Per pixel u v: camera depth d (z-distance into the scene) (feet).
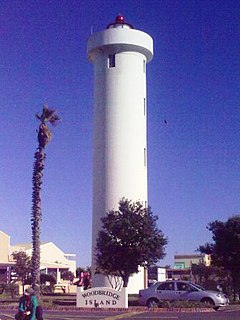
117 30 149.18
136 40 149.69
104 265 114.21
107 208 142.10
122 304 96.48
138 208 116.98
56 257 214.48
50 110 118.62
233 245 125.59
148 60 159.02
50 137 117.80
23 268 173.06
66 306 99.30
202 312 91.45
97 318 79.25
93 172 147.74
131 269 113.50
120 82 148.56
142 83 152.46
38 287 108.58
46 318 79.05
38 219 114.42
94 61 154.40
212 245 129.90
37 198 115.03
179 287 99.35
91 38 152.87
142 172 146.92
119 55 150.00
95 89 151.84
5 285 144.87
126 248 112.78
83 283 126.11
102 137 146.82
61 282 196.13
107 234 115.65
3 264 180.96
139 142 147.54
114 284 130.52
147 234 113.60
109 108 147.43
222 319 76.84
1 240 183.52
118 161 144.15
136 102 148.97
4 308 99.04
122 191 142.61
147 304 99.55
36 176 115.75
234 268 126.41
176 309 93.61
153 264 114.83
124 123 146.20
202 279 195.31
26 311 52.26
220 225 128.77
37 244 112.98
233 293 131.44
